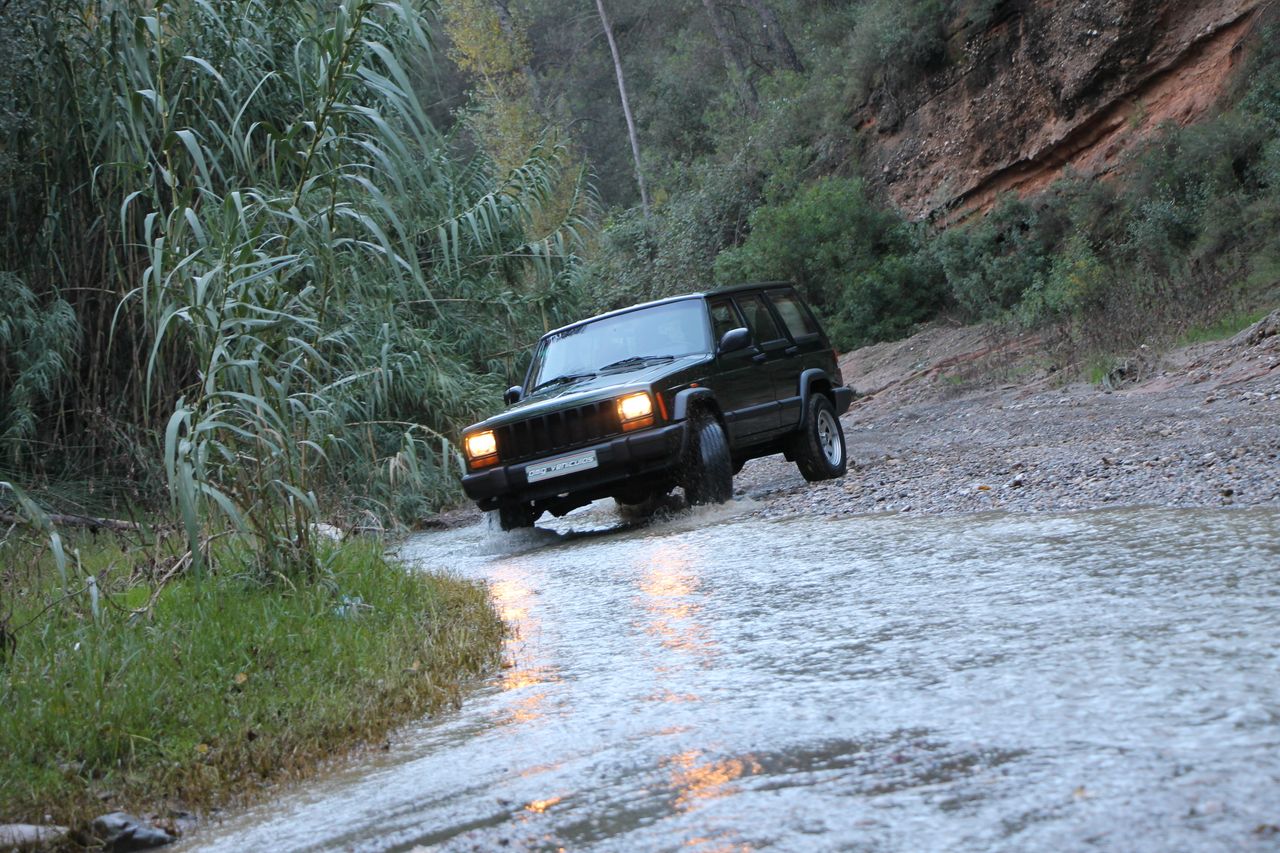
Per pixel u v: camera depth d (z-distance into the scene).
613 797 3.88
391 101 8.12
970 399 22.80
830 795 3.56
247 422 8.12
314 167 9.26
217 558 9.02
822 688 4.90
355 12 8.32
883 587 7.00
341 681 6.27
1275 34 25.61
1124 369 19.42
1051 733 3.83
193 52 12.67
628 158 64.44
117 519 13.20
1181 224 24.64
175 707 5.76
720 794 3.73
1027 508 9.27
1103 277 25.59
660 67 61.25
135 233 14.39
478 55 62.19
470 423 18.75
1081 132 30.78
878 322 33.28
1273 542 6.39
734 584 7.94
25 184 15.00
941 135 35.16
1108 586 5.98
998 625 5.53
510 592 9.27
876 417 23.67
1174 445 11.26
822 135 41.19
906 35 35.91
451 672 6.40
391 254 8.11
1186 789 3.17
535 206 18.44
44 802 4.74
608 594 8.40
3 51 13.77
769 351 14.26
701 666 5.70
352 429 12.91
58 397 15.16
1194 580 5.78
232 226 8.03
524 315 20.59
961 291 31.22
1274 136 23.89
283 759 5.11
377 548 10.02
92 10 14.45
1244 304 20.98
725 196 42.84
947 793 3.42
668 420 12.36
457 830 3.81
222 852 4.08
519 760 4.56
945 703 4.38
